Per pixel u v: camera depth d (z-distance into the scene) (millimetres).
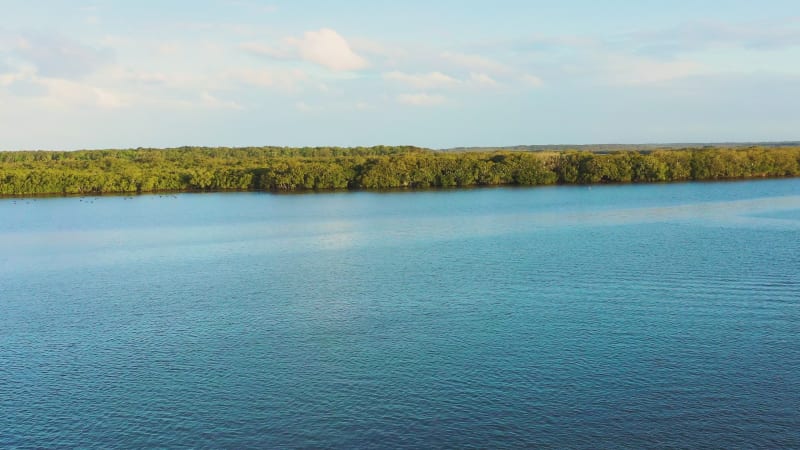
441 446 30016
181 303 55531
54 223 118562
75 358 42125
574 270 64125
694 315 47344
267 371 38906
